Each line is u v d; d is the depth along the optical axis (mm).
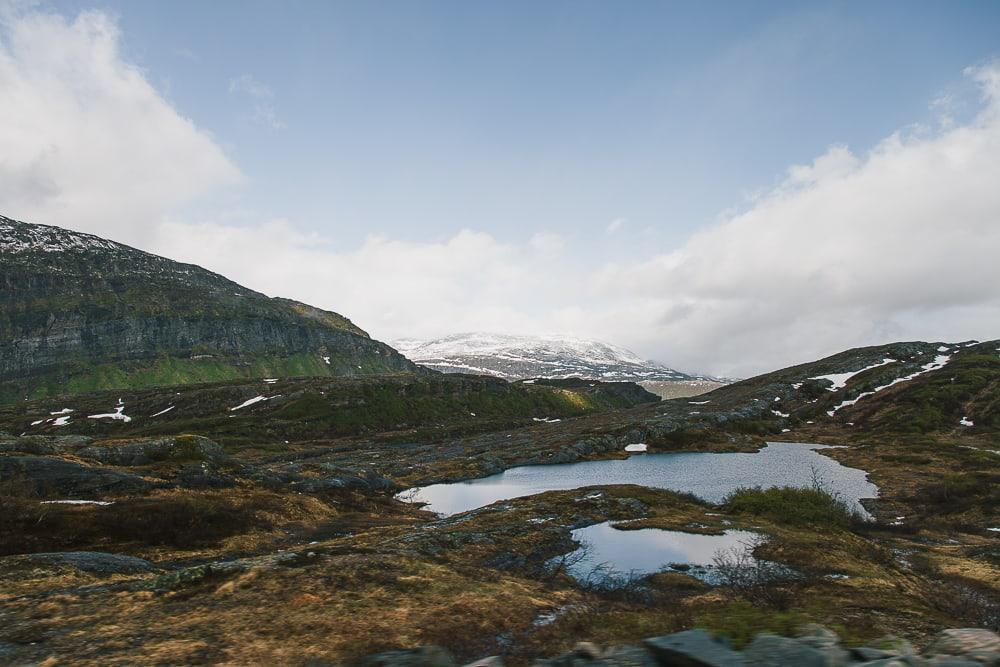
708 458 117250
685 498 65750
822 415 160000
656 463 113562
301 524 52875
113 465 57281
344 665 17938
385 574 29922
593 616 26266
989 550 41469
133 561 33188
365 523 57344
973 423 123875
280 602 24625
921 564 39312
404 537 41031
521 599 28281
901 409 139750
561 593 31078
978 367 163125
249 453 131500
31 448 53844
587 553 41750
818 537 44406
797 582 32375
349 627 22047
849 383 185625
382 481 85688
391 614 24062
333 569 29797
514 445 138000
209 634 20422
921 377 168375
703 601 29422
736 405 172625
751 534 46219
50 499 44469
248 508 52219
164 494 50531
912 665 10242
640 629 23812
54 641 19125
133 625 21078
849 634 18891
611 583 34906
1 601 23531
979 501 59031
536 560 39812
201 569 28438
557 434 151875
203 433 152500
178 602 24328
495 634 23328
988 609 28312
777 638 12148
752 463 106750
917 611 26547
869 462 97688
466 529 45844
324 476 74750
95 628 20609
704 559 39750
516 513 54031
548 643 22188
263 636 20562
